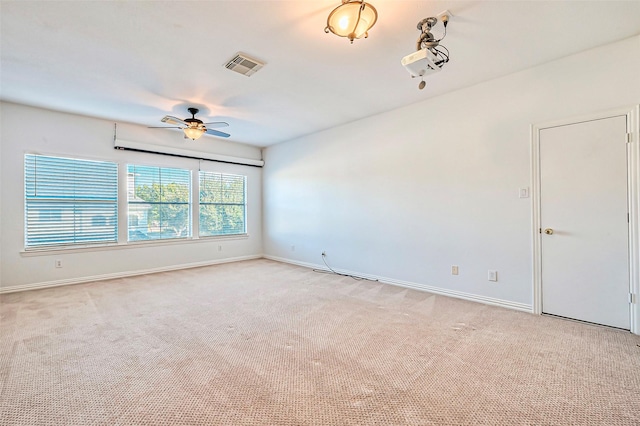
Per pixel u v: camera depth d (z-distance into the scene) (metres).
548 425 1.47
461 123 3.54
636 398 1.66
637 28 2.38
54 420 1.50
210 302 3.44
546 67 2.93
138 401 1.65
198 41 2.49
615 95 2.59
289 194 6.05
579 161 2.77
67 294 3.78
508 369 1.97
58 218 4.29
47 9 2.06
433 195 3.81
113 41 2.48
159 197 5.30
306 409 1.58
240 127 5.11
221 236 6.07
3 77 3.14
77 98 3.74
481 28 2.36
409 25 2.30
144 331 2.62
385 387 1.78
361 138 4.67
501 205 3.25
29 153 4.04
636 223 2.50
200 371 1.96
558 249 2.90
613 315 2.62
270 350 2.26
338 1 2.01
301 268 5.48
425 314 3.03
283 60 2.82
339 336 2.51
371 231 4.55
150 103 3.91
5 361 2.08
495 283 3.30
